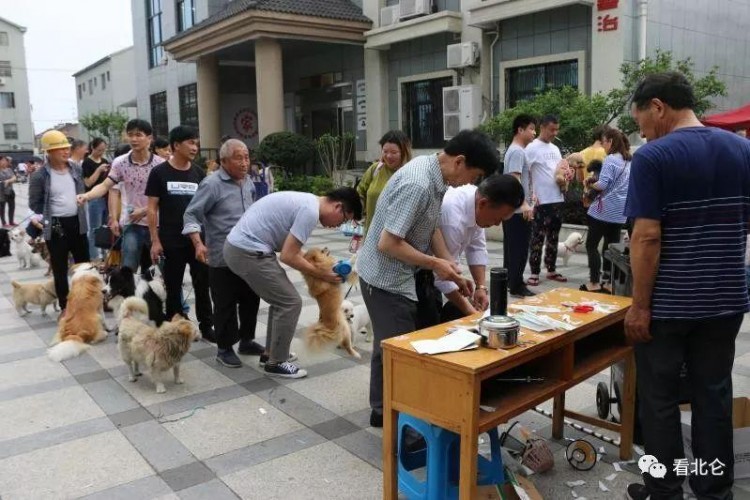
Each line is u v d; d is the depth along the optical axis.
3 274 9.00
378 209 3.16
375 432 3.57
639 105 2.54
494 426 2.33
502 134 10.13
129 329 4.30
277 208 4.12
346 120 16.66
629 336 2.54
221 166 4.60
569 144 9.29
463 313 3.53
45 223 5.84
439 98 13.96
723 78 12.21
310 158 15.09
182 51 17.53
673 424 2.52
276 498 2.91
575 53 10.86
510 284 6.43
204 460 3.28
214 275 4.60
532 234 6.85
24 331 5.86
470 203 3.23
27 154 48.44
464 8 12.63
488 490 2.56
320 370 4.57
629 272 3.18
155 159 5.57
